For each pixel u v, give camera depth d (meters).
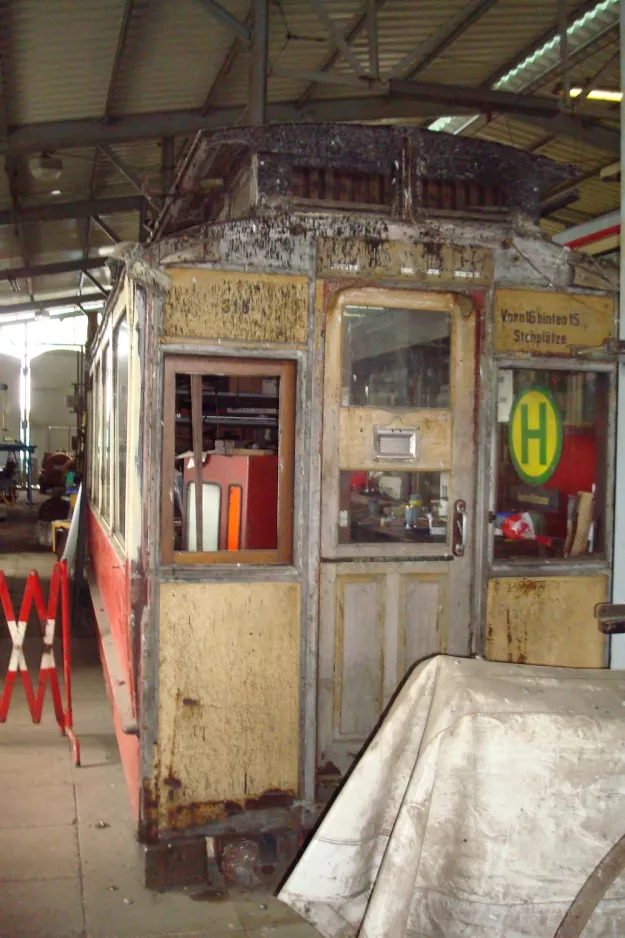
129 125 8.64
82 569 7.76
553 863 2.18
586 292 3.72
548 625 3.69
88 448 8.14
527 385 3.74
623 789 2.19
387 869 2.17
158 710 3.20
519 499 3.75
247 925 3.00
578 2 6.90
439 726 2.24
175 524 3.97
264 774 3.30
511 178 3.67
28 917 3.01
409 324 3.55
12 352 29.45
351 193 3.52
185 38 7.09
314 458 3.35
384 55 8.01
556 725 2.19
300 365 3.36
